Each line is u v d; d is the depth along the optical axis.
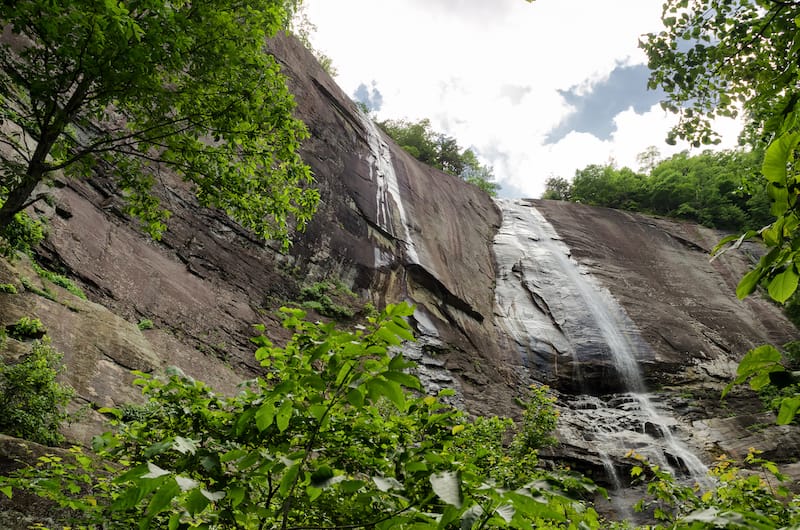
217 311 12.27
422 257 21.89
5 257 7.59
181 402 2.30
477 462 2.07
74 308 8.37
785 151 1.12
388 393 1.40
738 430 16.30
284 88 5.85
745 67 4.33
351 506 1.83
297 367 1.89
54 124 4.83
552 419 11.60
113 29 3.96
